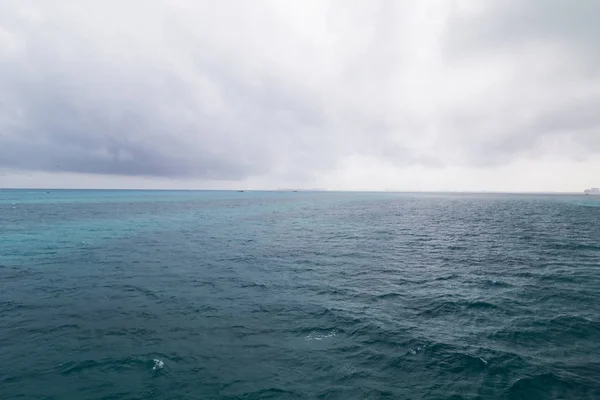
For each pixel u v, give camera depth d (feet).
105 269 80.02
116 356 36.94
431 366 34.73
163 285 66.28
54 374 33.17
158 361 35.81
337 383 31.76
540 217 223.10
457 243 118.83
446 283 66.85
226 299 57.36
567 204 402.93
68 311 51.26
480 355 36.73
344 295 59.52
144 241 126.62
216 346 39.52
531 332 42.75
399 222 198.90
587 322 45.83
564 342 39.93
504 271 76.54
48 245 114.83
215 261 89.97
